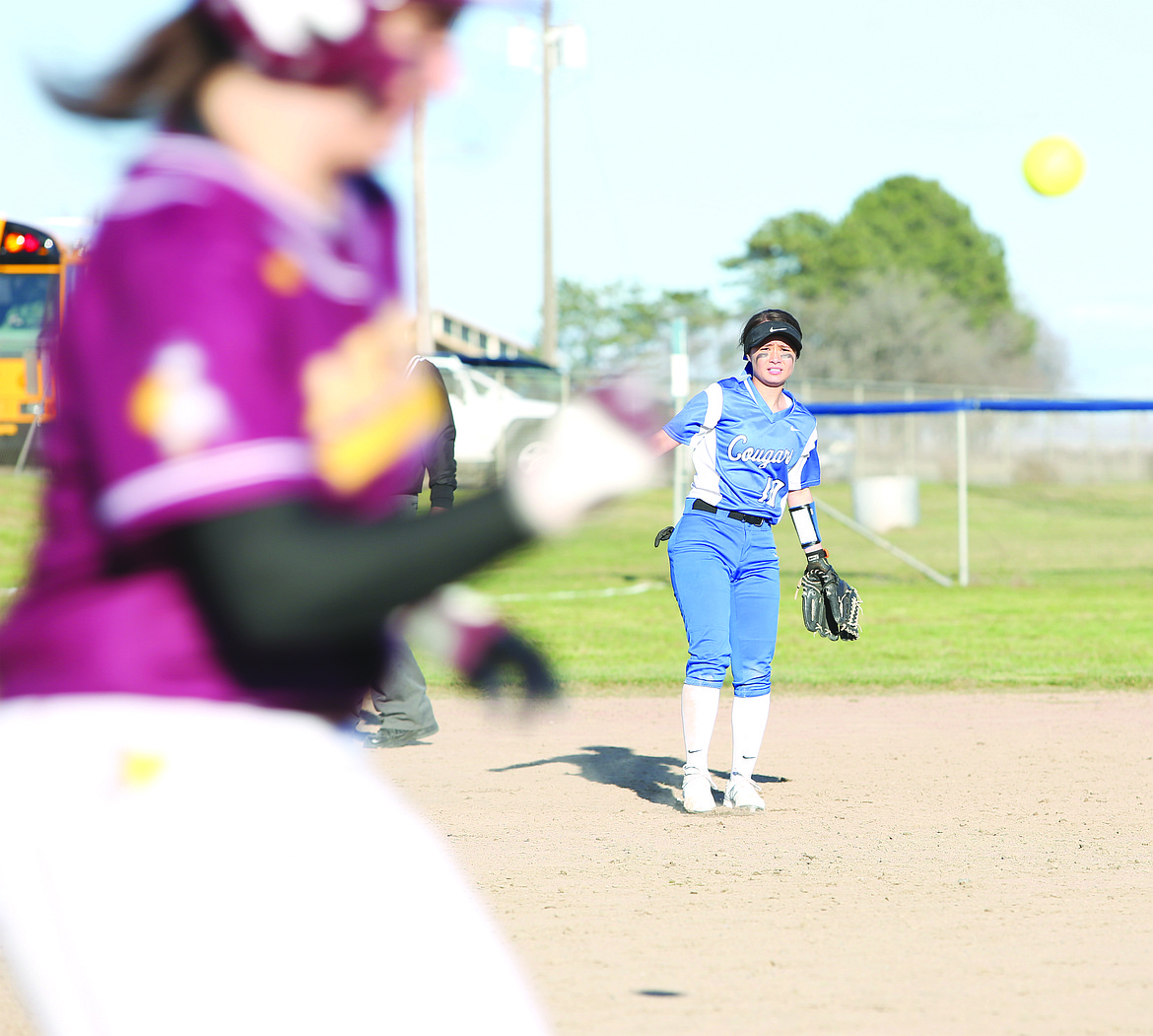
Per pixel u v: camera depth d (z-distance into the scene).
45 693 5.48
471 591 6.23
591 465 4.95
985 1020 12.42
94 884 5.37
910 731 30.44
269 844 5.46
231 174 5.25
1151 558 80.62
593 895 17.00
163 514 4.84
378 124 5.50
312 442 5.27
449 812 22.34
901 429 136.38
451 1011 5.61
